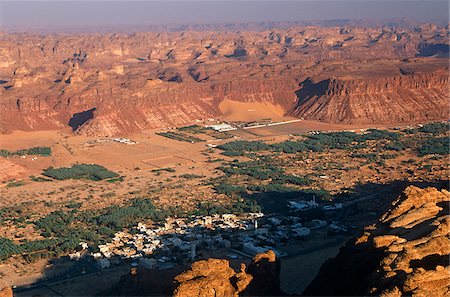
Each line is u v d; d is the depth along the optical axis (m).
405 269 126.31
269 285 154.25
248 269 156.75
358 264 149.00
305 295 158.00
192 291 140.62
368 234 159.75
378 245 146.25
